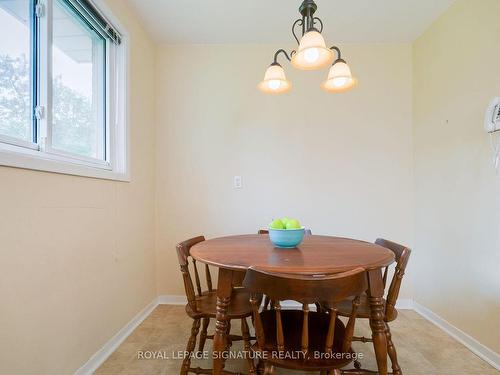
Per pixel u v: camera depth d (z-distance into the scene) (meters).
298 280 0.88
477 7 1.72
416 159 2.37
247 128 2.46
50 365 1.23
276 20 2.14
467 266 1.80
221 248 1.36
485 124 1.61
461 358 1.63
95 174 1.56
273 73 1.54
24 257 1.10
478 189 1.72
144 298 2.20
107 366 1.54
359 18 2.11
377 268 1.09
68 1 1.46
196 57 2.47
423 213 2.27
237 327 2.02
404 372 1.50
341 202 2.42
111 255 1.74
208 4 1.96
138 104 2.15
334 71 1.47
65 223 1.34
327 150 2.43
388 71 2.43
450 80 1.96
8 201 1.04
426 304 2.22
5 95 1.12
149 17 2.11
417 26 2.20
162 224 2.45
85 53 1.69
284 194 2.43
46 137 1.29
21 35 1.20
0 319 1.00
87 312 1.49
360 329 1.95
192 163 2.46
